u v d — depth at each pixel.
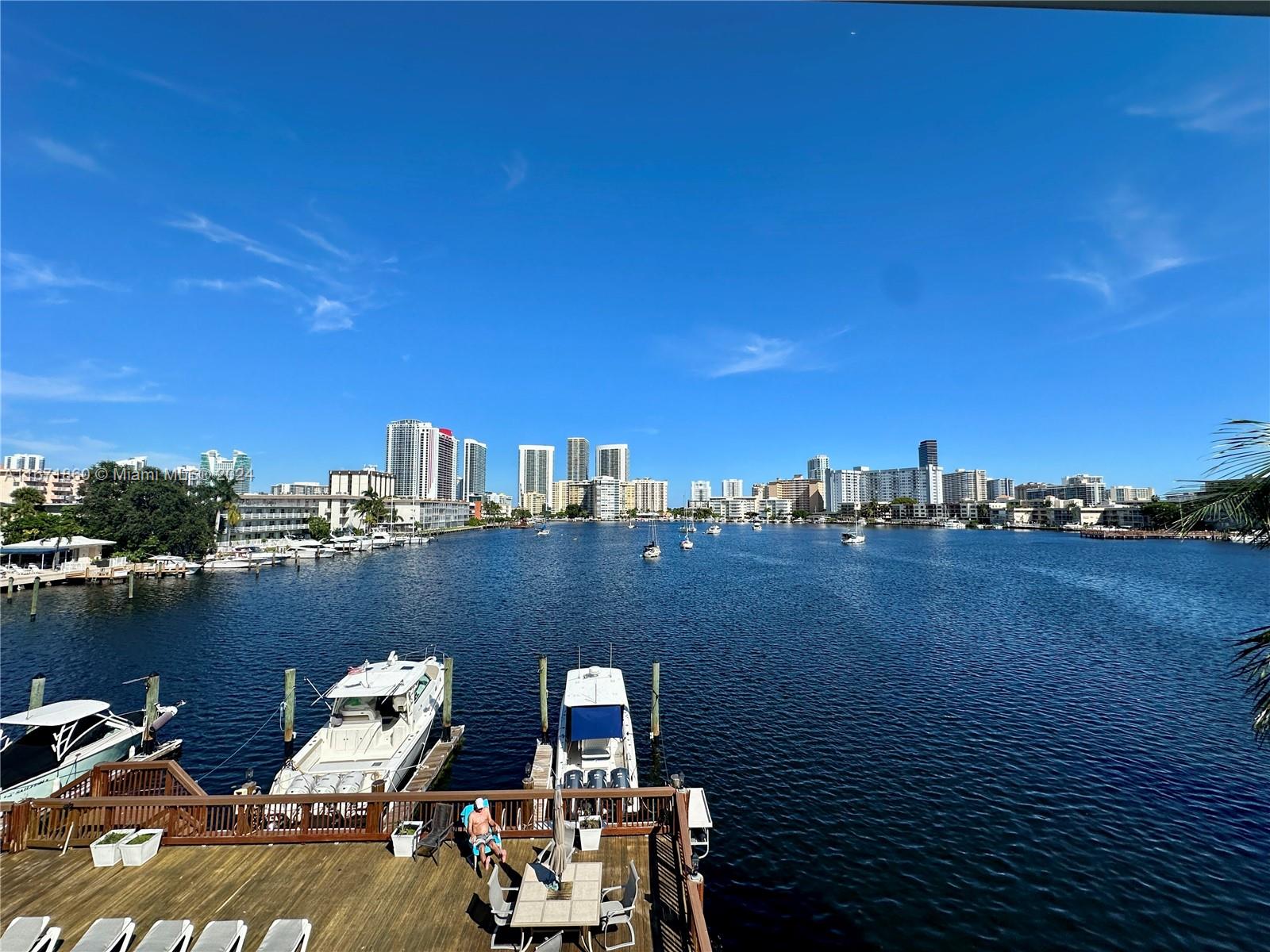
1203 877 17.62
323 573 93.75
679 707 32.19
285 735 27.53
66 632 49.19
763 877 18.00
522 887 10.35
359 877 11.65
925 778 23.91
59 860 12.09
